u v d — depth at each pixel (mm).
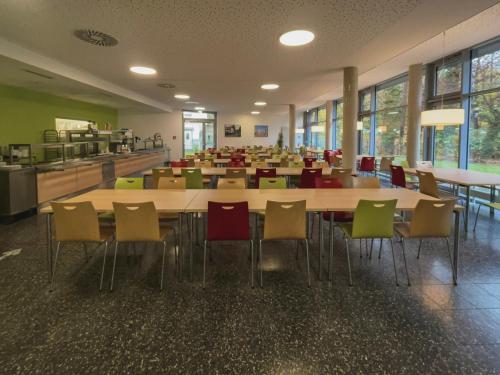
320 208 2676
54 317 2258
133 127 14031
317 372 1738
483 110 5918
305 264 3217
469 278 2863
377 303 2441
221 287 2705
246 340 2000
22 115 7469
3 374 1726
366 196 3209
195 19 3451
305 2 3061
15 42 4309
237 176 4926
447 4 3123
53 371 1745
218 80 7059
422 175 4438
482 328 2119
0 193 4578
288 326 2146
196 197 3164
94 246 3686
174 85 7777
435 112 4648
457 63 6457
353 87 5848
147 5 3107
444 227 2725
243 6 3137
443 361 1817
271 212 2611
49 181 5520
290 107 12656
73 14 3330
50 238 2777
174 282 2797
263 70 6023
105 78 6906
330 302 2457
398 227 2957
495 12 4277
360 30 3807
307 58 5137
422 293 2594
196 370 1751
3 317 2262
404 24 3629
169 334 2061
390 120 9234
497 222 4621
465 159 6398
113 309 2359
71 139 7840
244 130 17250
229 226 2639
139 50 4641
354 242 3877
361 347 1938
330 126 12734
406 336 2041
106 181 7934
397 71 7887
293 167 6383
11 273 2975
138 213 2561
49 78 5969
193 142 15578
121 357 1852
